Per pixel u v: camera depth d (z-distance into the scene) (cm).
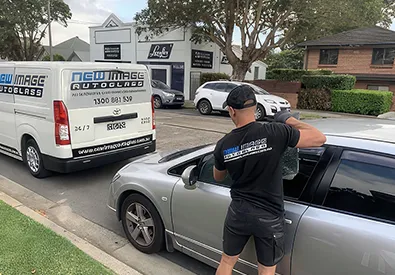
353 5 1501
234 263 230
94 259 300
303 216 220
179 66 2162
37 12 2883
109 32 2491
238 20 1711
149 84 590
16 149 577
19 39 3002
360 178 216
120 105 540
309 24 1603
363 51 2172
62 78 465
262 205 207
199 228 279
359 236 199
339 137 237
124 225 351
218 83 1464
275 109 1249
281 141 200
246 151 203
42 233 340
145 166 346
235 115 211
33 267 282
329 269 210
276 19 1642
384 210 203
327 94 1695
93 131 506
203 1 1523
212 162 284
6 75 558
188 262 323
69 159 481
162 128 1050
